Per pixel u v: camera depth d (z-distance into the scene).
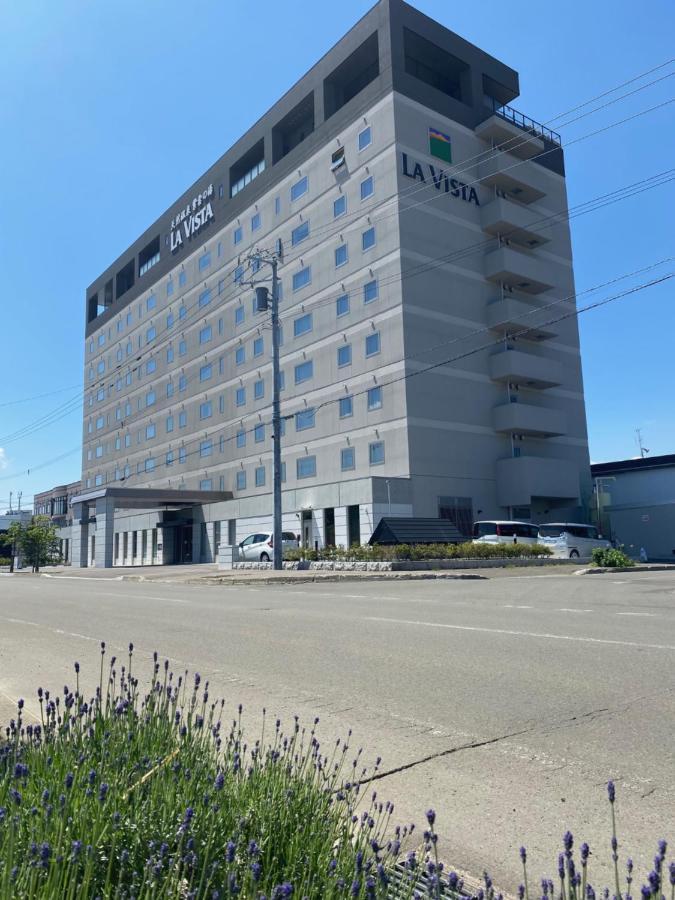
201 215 58.44
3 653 9.15
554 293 46.47
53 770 3.18
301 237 46.56
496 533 33.59
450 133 42.62
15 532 52.06
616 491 45.50
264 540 35.94
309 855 2.71
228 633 10.66
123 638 10.36
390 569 25.22
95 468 76.19
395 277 39.34
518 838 3.63
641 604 13.64
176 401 60.78
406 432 38.00
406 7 41.91
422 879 2.99
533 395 44.31
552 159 47.84
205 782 3.15
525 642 9.04
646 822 3.75
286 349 47.03
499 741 5.11
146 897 2.29
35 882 2.23
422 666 7.71
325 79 45.69
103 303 79.88
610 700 6.05
